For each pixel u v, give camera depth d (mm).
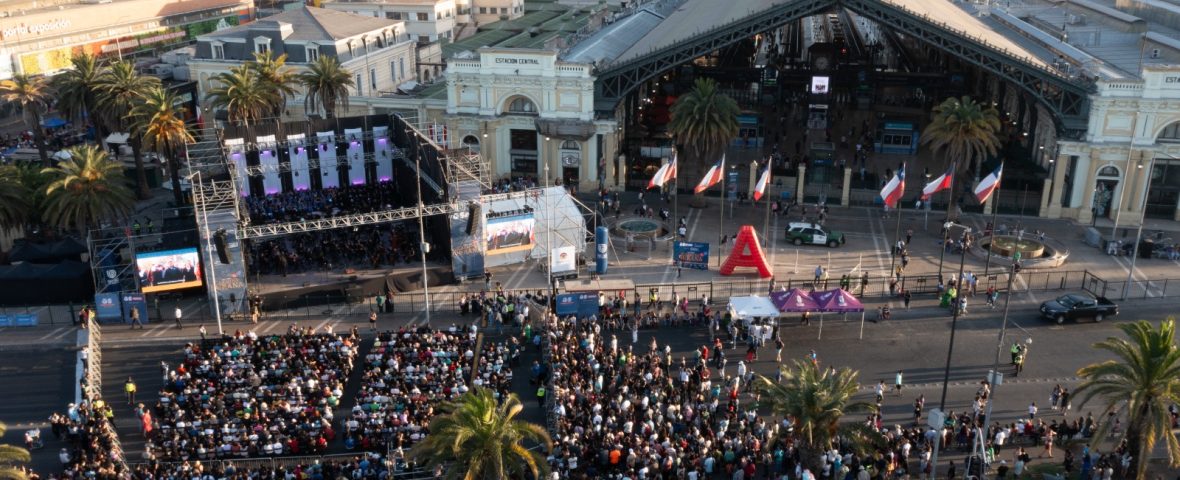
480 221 70875
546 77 89500
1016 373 57156
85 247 73438
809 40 148375
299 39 105938
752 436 47594
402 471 45094
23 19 134000
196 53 107812
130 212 78000
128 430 51875
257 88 86562
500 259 73688
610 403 51156
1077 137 83188
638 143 103500
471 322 64875
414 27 145250
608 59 97500
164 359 59844
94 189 71938
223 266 65500
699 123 84875
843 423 48438
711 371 57688
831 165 96125
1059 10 128000
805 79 114438
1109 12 116625
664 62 89312
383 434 48656
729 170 97562
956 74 113062
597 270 72625
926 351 60156
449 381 52875
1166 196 83812
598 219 82062
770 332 60594
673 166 76188
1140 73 83500
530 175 94688
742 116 105188
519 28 142375
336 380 54219
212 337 62750
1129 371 43188
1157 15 115875
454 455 40625
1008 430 48625
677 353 60094
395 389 51562
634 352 60031
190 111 107562
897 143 103312
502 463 40031
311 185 89250
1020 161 97125
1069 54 91625
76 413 51500
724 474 46938
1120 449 46969
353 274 70250
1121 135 81688
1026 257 73875
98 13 147250
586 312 63250
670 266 74438
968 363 58562
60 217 73812
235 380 53969
